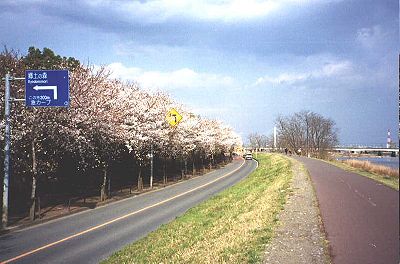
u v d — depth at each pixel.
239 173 58.06
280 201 19.50
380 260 10.02
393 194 21.91
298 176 32.25
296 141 118.50
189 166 60.78
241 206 21.88
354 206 17.86
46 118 21.31
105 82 29.23
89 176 33.44
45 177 26.78
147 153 38.47
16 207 23.77
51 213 22.17
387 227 13.62
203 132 60.84
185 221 19.73
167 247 14.34
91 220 20.53
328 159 70.50
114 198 29.36
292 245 11.48
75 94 23.78
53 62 27.25
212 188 37.41
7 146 18.42
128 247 14.50
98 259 13.01
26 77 18.89
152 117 37.28
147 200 28.97
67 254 13.59
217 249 12.20
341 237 12.32
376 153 103.12
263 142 171.75
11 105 20.41
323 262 9.93
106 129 26.36
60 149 24.89
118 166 38.47
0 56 21.77
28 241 15.58
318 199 19.98
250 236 12.95
